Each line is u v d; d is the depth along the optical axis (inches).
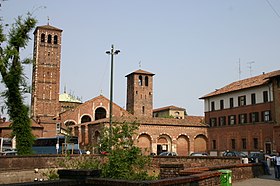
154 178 655.1
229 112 2709.2
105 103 3548.2
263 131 2354.8
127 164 644.7
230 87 2834.6
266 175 1010.7
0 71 1357.0
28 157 1122.7
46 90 3816.4
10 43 1365.7
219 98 2842.0
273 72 2568.9
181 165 606.9
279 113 2231.8
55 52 3914.9
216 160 1221.7
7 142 2694.4
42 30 3875.5
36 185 282.0
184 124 2770.7
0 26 1304.1
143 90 4163.4
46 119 3390.7
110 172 638.5
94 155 1049.5
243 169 888.3
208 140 2871.6
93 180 332.2
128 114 3575.3
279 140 2194.9
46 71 3848.4
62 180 309.7
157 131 2659.9
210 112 2925.7
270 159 1353.3
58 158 1190.3
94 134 2677.2
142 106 4126.5
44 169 1154.7
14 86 1390.3
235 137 2610.7
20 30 1382.9
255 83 2508.6
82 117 3484.3
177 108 4793.3
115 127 721.0
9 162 1070.4
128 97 4252.0
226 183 572.4
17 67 1390.3
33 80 3848.4
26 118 1423.5
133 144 709.3
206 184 501.7
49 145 2226.9
